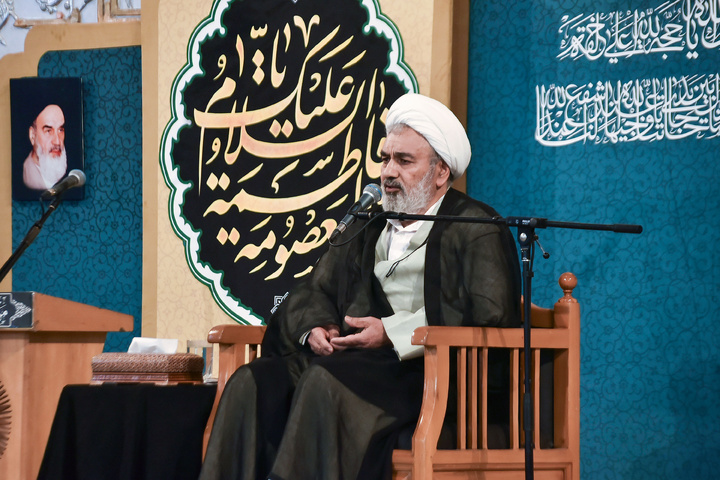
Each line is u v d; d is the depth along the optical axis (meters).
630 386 7.18
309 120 7.98
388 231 4.96
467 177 7.70
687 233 7.18
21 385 4.88
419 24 7.66
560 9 7.61
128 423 4.52
